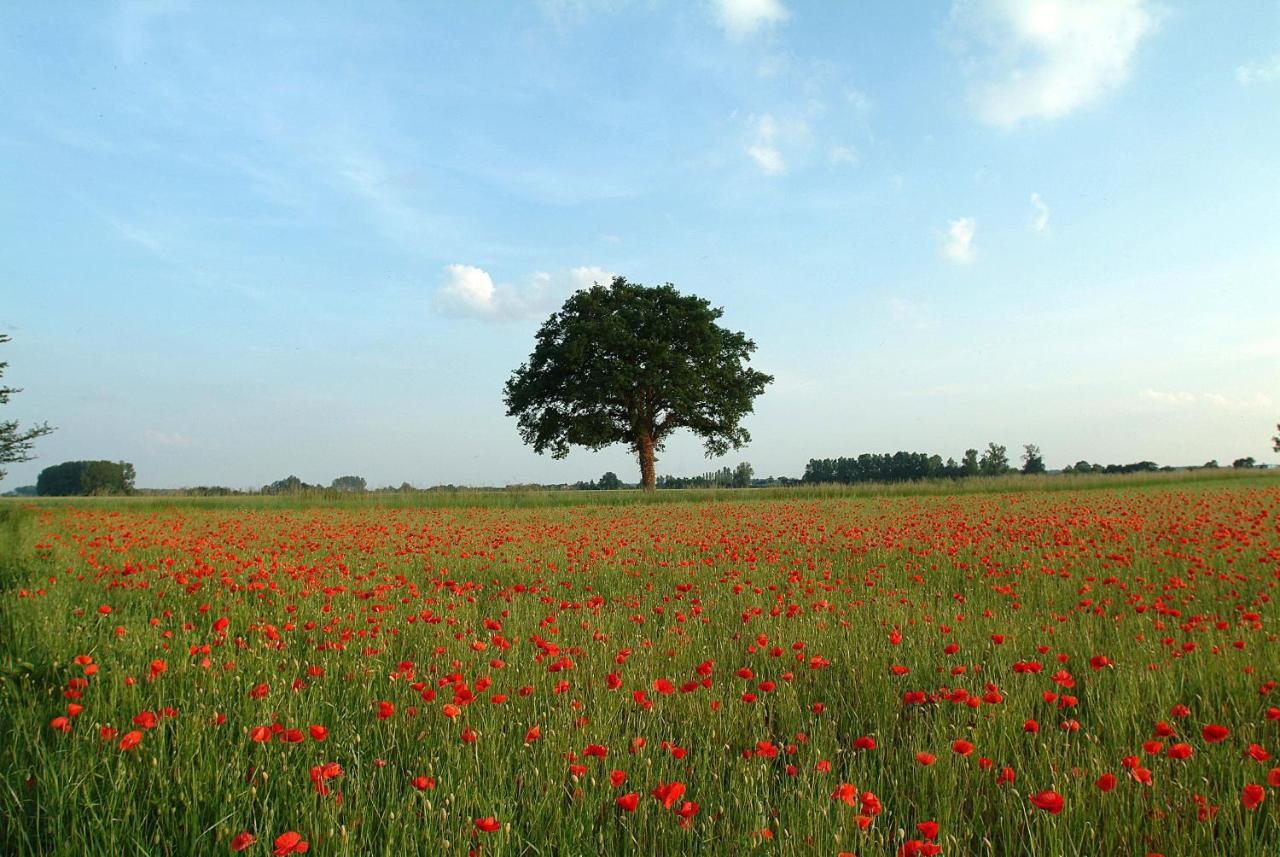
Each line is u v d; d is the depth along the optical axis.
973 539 12.98
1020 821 3.18
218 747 3.82
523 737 4.02
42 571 9.06
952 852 2.97
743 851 2.93
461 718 4.18
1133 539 12.48
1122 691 4.48
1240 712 4.25
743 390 50.09
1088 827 3.07
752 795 3.28
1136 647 5.49
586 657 5.50
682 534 15.99
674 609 7.50
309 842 2.96
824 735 4.06
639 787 3.53
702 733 4.18
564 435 47.34
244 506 32.66
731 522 19.98
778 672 5.30
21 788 3.25
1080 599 7.54
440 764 3.70
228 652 5.35
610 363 46.69
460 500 35.44
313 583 8.52
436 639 6.08
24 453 30.52
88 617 6.38
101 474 84.19
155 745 3.70
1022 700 4.47
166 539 14.52
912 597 7.96
